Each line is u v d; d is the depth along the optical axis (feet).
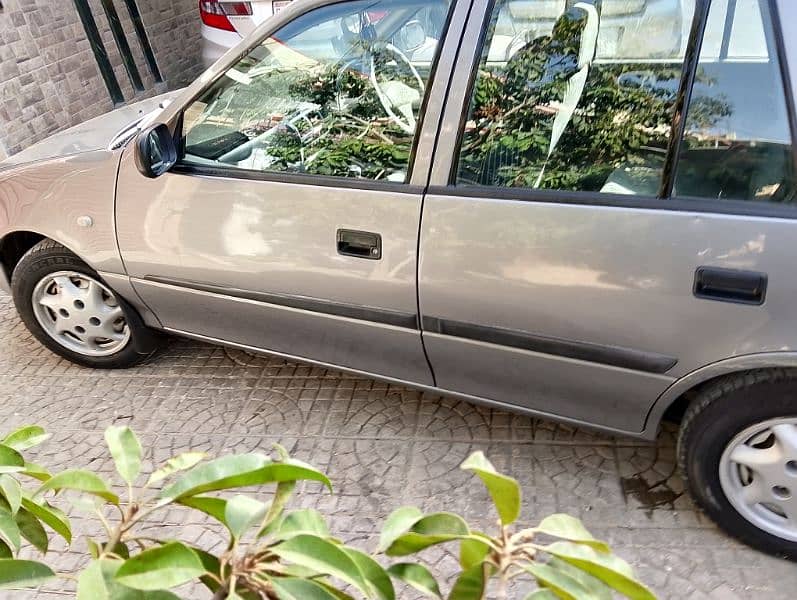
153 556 3.17
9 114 17.80
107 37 21.86
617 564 3.32
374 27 7.48
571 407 7.71
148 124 9.29
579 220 6.65
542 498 8.13
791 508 6.88
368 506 8.22
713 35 6.12
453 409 9.57
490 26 6.93
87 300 10.38
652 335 6.66
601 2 6.51
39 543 4.19
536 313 7.11
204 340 10.03
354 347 8.61
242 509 3.48
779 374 6.38
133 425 9.82
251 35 8.10
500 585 3.31
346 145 7.79
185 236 8.81
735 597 6.87
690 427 7.04
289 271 8.30
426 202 7.27
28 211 9.80
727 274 6.13
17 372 11.24
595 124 6.70
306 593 3.20
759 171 6.04
